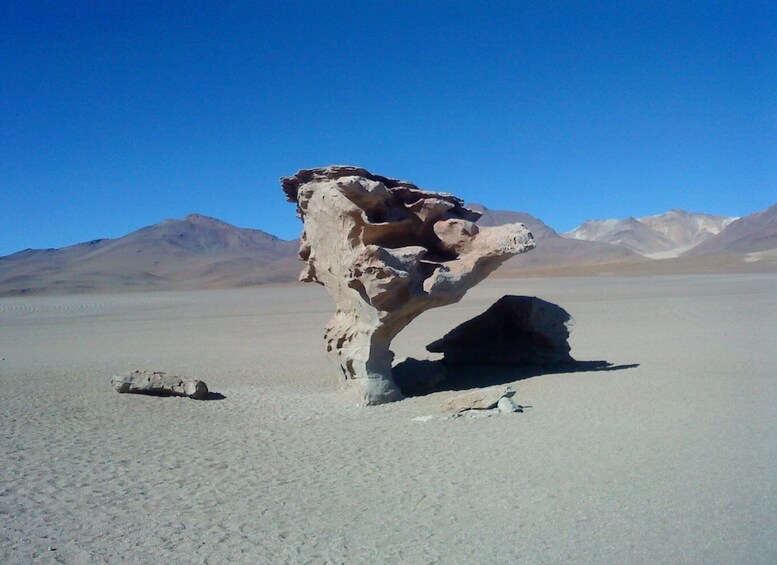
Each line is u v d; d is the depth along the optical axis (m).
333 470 10.76
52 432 13.61
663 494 8.95
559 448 11.23
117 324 43.78
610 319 34.47
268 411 15.77
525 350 20.39
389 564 7.43
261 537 8.23
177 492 9.89
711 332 27.55
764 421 12.46
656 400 14.55
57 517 8.96
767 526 7.89
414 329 32.97
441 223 17.38
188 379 17.53
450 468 10.51
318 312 48.31
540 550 7.58
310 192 16.80
